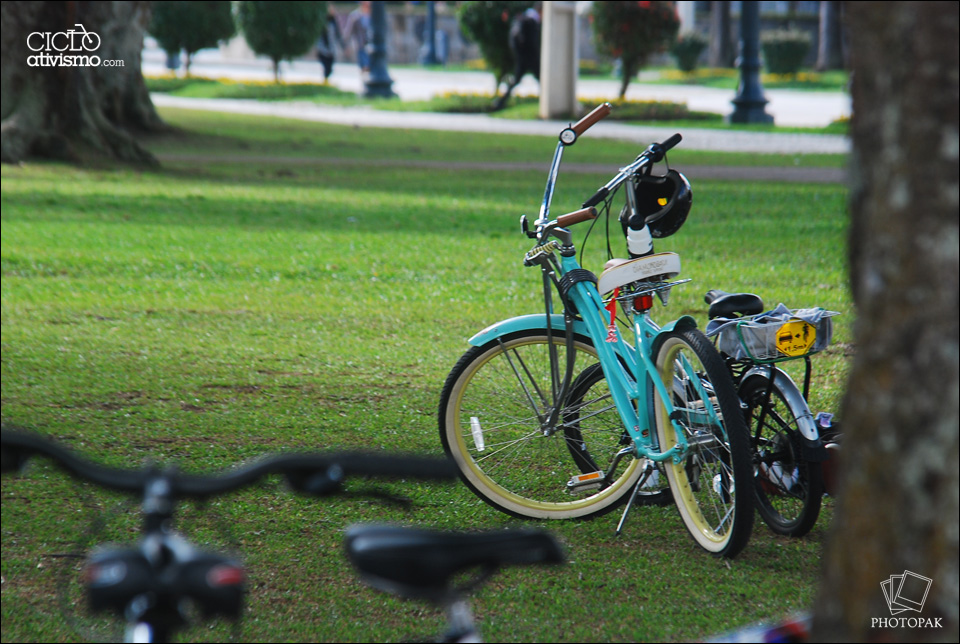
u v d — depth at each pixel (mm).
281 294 26281
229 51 180750
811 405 17234
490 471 13805
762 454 12523
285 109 103938
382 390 18547
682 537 12398
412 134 80250
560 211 40438
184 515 12727
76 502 13062
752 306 11992
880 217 6082
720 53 160500
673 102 103312
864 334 6234
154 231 34688
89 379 18891
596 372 13148
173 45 131125
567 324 12750
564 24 94312
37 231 34000
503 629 9961
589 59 178000
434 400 17984
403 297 25906
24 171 49281
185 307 24844
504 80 108938
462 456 13031
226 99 114562
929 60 5801
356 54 193625
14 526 12305
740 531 11141
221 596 4414
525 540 4652
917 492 6062
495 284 27375
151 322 23344
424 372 19734
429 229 36125
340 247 32406
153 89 123000
